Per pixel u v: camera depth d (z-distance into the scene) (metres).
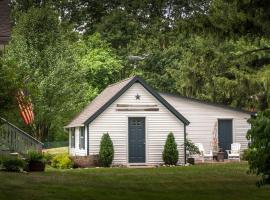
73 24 34.09
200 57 31.77
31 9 36.09
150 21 29.55
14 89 14.18
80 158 26.48
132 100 28.50
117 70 46.00
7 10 18.72
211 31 18.61
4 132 21.52
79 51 44.06
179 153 28.81
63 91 34.97
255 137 9.77
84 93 37.53
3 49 17.80
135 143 28.45
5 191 12.87
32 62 34.94
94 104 30.92
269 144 9.62
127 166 27.30
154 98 28.80
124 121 28.33
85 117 28.94
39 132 35.81
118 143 28.16
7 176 15.88
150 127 28.64
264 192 13.51
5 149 21.67
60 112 35.28
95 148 27.84
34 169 19.08
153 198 12.52
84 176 16.69
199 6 26.39
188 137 30.80
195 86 34.56
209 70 32.03
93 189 13.48
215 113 31.28
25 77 16.41
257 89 32.56
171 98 30.88
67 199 12.16
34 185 13.95
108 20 28.64
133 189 13.72
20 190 13.09
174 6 28.22
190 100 31.05
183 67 35.31
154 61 46.12
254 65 29.53
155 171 19.83
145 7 28.75
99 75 45.59
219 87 33.38
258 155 9.83
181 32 18.95
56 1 32.94
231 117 31.41
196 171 19.12
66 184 14.30
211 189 13.92
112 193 13.03
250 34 18.81
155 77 45.22
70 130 33.94
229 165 22.52
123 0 28.38
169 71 41.12
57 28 36.25
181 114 30.11
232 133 31.41
